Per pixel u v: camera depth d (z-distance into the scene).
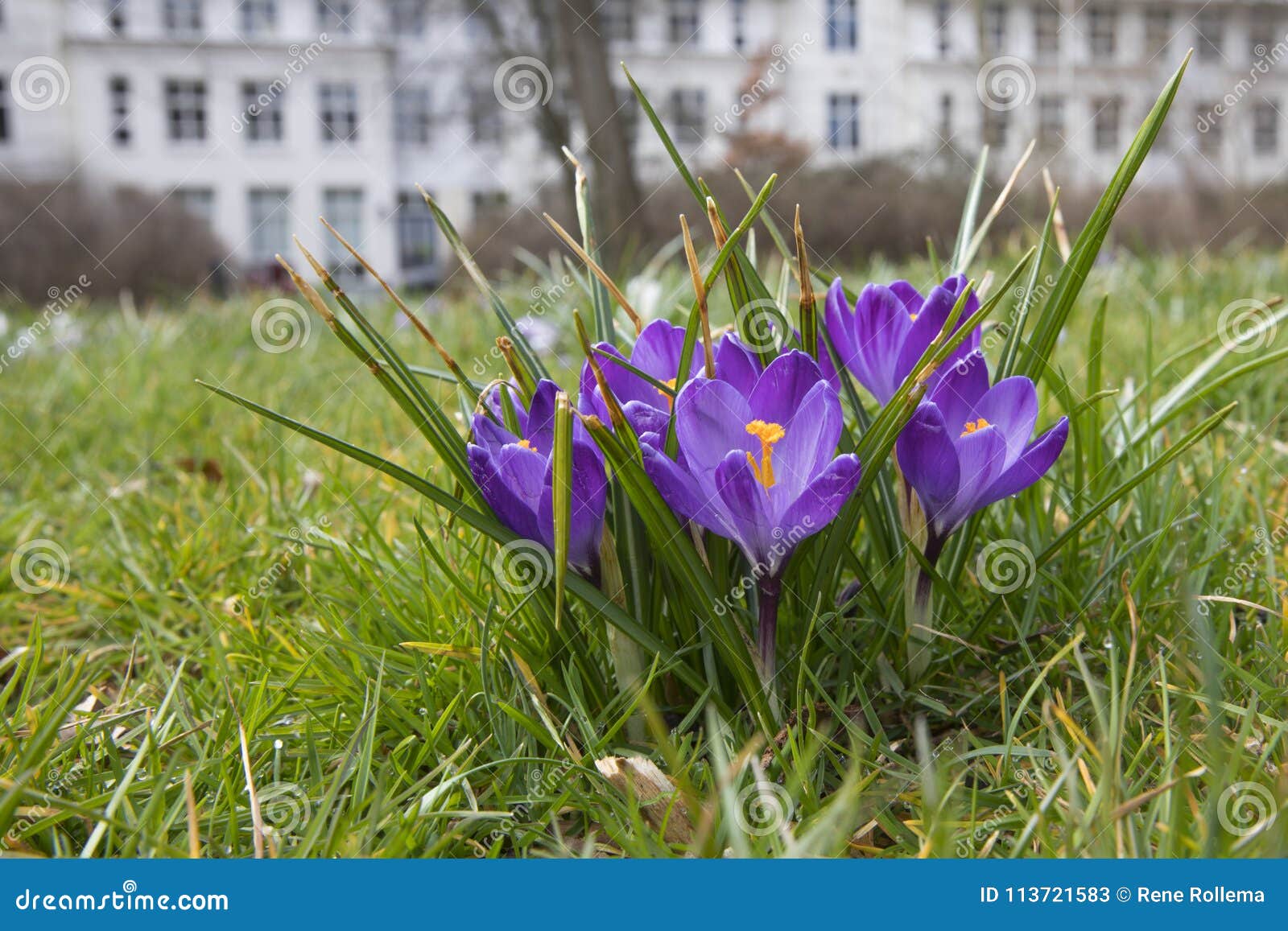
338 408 1.21
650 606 0.54
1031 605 0.57
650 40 9.86
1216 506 0.64
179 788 0.53
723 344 0.52
